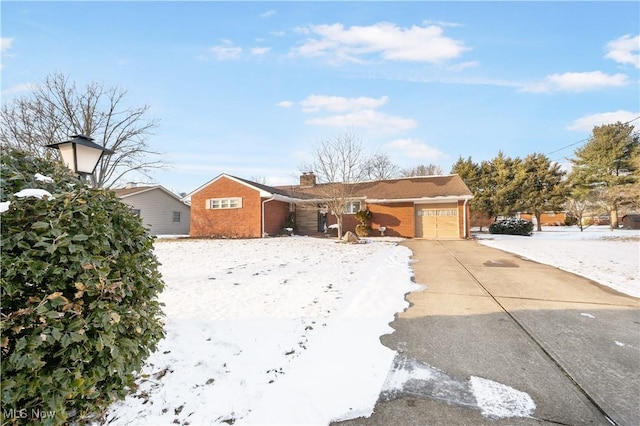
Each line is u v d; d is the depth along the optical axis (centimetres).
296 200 2109
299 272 761
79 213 206
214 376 284
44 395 170
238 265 875
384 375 293
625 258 952
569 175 2584
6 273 165
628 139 2411
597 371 299
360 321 435
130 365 227
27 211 188
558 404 249
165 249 1274
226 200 2008
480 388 272
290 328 402
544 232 2397
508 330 404
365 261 938
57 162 267
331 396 259
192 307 488
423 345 360
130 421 220
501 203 2497
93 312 195
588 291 593
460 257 1038
